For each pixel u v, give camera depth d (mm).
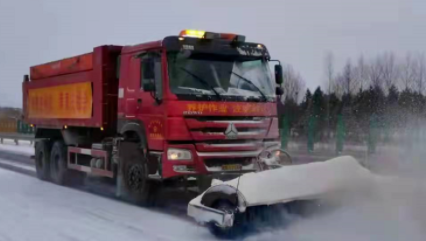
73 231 7168
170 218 8031
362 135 21469
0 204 9406
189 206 6805
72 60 11602
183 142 8125
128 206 9180
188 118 8109
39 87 13500
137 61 8922
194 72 8375
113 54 10383
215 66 8570
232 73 8703
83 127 11367
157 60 8328
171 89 8102
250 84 8852
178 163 8062
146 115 8641
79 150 11523
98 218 8062
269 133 8852
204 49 8531
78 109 11305
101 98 10281
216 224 6312
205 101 8242
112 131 10359
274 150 8750
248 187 6430
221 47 8695
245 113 8570
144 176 8883
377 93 26391
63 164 12289
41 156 13492
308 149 21188
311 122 22688
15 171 15328
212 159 8320
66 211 8695
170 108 8062
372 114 20469
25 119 14469
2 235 6977
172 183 8594
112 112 10328
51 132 13203
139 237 6758
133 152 9211
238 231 6551
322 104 30844
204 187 8266
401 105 23000
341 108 27812
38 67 13625
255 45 9109
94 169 10852
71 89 11633
